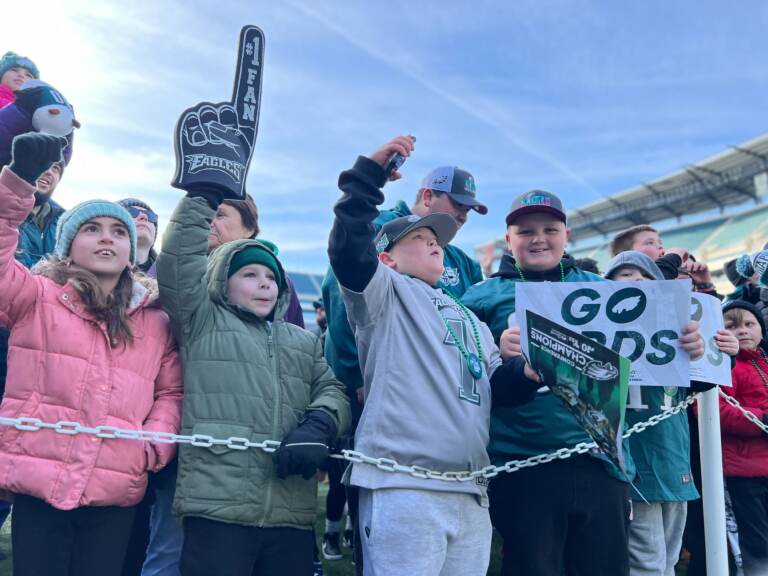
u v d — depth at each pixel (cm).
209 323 237
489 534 229
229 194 232
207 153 225
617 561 245
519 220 297
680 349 230
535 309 231
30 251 315
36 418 209
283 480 223
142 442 223
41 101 269
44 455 206
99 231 230
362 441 218
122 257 232
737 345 280
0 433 206
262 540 217
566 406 219
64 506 202
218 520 211
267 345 241
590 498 245
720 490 271
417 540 205
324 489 639
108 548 215
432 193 367
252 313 242
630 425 300
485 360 247
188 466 219
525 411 259
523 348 225
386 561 204
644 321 233
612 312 234
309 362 250
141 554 257
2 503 332
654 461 297
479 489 224
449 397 221
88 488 208
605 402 213
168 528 262
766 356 368
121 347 227
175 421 234
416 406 217
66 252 231
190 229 227
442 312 242
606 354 216
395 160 216
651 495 292
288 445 216
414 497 208
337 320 294
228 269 245
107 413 217
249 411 225
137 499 224
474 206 357
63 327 217
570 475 245
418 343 227
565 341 222
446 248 366
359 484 210
